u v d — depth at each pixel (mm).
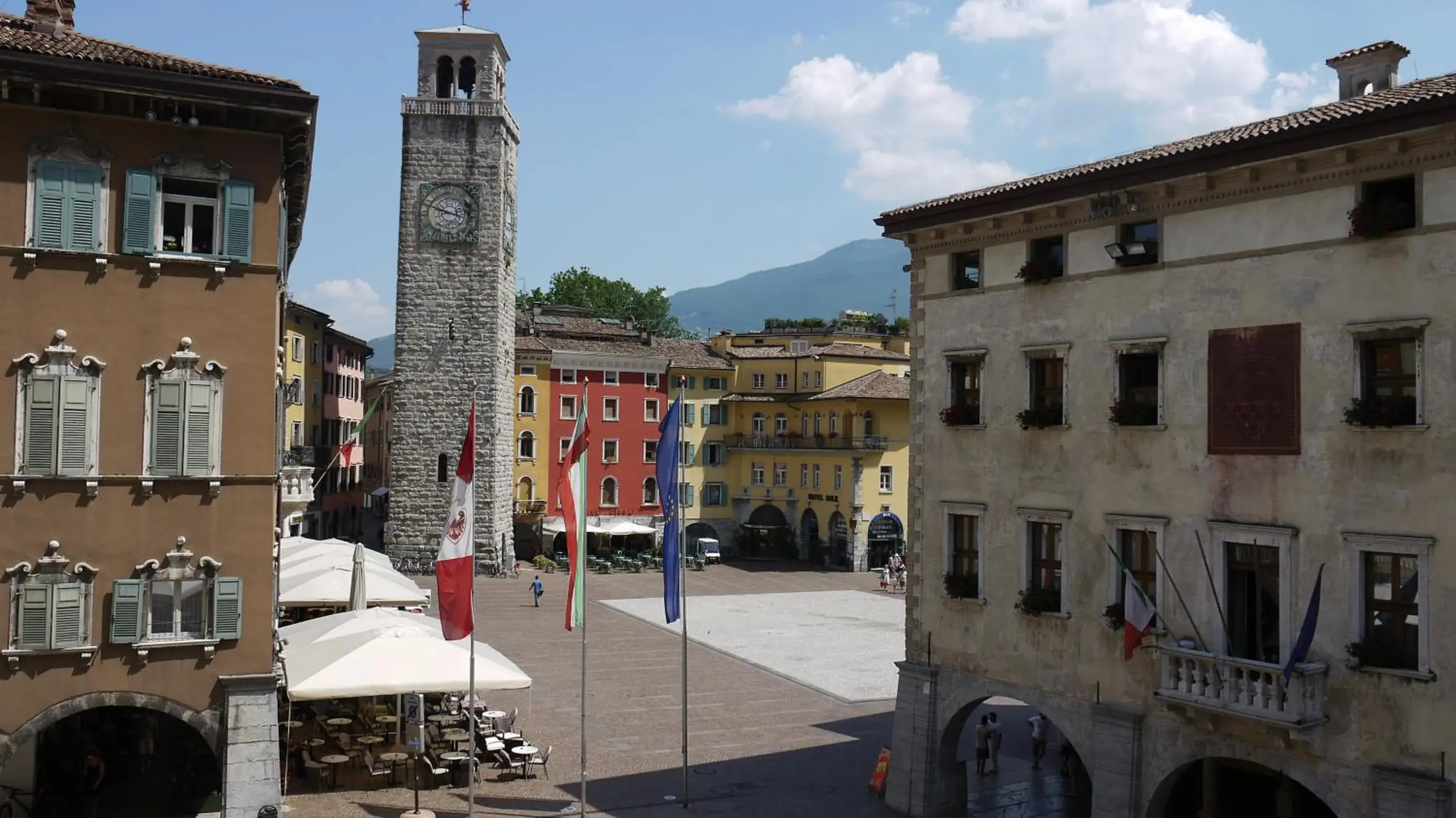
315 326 84688
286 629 35562
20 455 23547
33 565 23562
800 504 94125
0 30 24281
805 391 97938
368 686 28531
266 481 25281
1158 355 25875
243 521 25125
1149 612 24609
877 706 43406
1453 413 20906
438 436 78125
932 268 31469
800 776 33969
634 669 49500
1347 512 22359
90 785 29125
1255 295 24062
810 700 44375
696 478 96875
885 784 32156
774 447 95000
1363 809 21859
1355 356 22359
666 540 31578
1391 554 21844
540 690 44688
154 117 24203
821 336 111062
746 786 32812
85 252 23953
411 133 77875
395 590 41531
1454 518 20812
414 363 78125
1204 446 24859
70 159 23938
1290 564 23188
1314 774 22656
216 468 24875
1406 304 21656
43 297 23766
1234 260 24469
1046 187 27641
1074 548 27391
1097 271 27219
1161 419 25688
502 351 80375
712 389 98125
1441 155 21203
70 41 25094
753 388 99688
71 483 23859
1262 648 23875
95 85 23391
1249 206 24281
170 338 24625
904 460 90562
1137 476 26141
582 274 141875
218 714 24828
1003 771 36594
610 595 73250
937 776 30297
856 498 88562
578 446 29641
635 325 105062
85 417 23922
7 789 27125
